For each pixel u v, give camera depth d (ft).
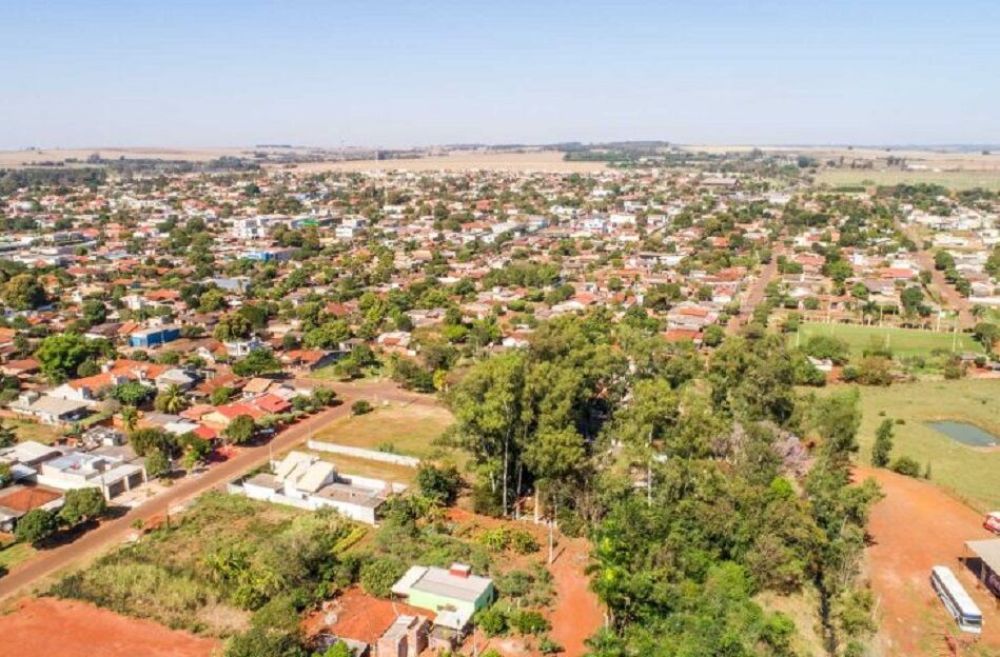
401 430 388.57
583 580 249.34
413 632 209.56
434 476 305.73
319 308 605.73
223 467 341.41
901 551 269.44
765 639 204.74
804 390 449.06
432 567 247.29
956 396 441.68
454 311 587.27
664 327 572.92
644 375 390.63
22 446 341.62
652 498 274.57
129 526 285.23
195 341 533.96
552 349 364.99
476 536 278.05
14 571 253.65
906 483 327.06
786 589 241.14
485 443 311.06
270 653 197.26
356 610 229.86
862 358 499.92
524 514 298.76
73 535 278.05
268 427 382.42
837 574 243.40
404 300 636.89
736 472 293.64
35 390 433.89
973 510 301.22
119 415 385.91
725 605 213.66
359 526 283.18
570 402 305.94
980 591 243.60
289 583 236.63
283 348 517.14
